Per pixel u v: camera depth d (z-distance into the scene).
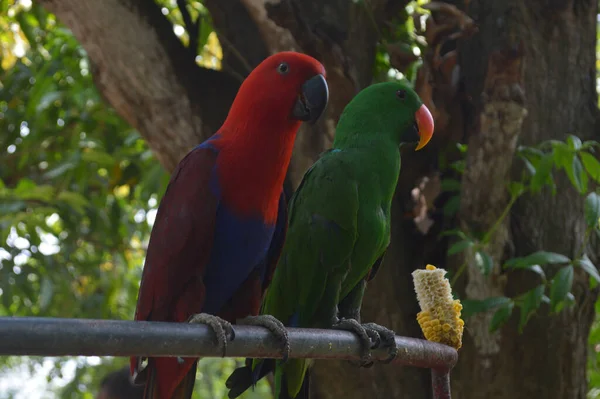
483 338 4.79
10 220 7.09
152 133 5.11
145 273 2.91
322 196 3.56
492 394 4.78
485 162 4.63
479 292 4.74
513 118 4.52
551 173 5.04
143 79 5.02
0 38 8.57
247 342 2.18
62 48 7.33
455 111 5.11
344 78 4.61
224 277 2.95
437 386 2.66
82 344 1.62
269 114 2.79
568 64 5.28
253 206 2.83
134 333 1.75
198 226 2.77
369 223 3.55
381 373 4.85
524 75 5.11
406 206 5.30
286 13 4.51
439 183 5.06
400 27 5.57
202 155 2.82
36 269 7.52
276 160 2.83
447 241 5.18
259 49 5.39
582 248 4.61
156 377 2.88
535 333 4.82
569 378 4.89
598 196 4.55
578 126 5.25
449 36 5.08
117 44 4.99
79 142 7.42
